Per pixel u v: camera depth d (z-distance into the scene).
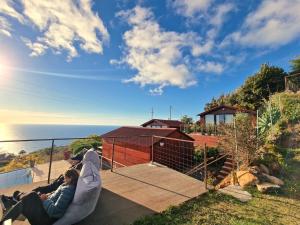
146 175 5.87
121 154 15.31
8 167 13.10
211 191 4.75
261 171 5.66
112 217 3.54
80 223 3.32
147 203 4.09
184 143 14.62
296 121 9.52
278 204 4.12
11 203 2.99
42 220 2.85
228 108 21.25
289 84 16.88
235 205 4.09
